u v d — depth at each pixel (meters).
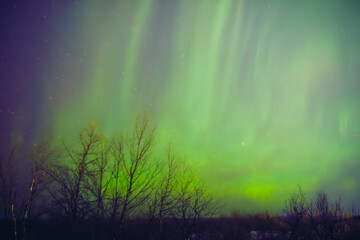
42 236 15.30
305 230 22.05
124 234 15.72
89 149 17.03
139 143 17.61
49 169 16.36
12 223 15.67
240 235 21.84
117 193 16.27
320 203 23.19
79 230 15.27
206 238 18.50
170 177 17.97
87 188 16.08
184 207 17.89
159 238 16.44
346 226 21.98
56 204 15.61
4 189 16.16
